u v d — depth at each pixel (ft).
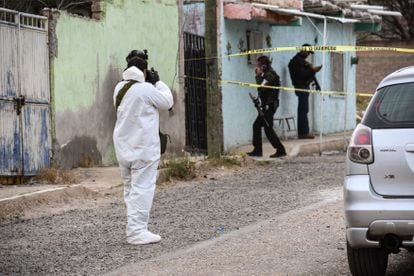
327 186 55.26
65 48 57.72
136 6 66.90
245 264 33.12
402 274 32.07
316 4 92.84
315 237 37.99
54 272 32.27
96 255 35.19
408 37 164.76
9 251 36.06
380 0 159.53
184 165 59.82
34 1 67.97
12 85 52.31
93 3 62.64
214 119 66.49
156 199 50.39
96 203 48.70
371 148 28.71
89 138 60.70
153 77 37.86
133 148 36.83
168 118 70.13
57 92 56.65
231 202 48.83
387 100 29.45
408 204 27.94
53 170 54.08
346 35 107.65
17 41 52.90
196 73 77.20
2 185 51.42
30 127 53.93
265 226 40.70
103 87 62.69
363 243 28.58
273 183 57.52
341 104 106.22
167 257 34.50
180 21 73.00
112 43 63.87
